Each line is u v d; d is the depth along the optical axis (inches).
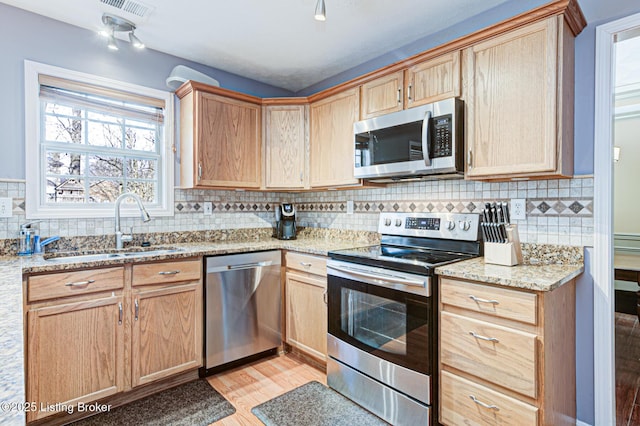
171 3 78.5
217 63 110.8
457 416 62.5
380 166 86.3
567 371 64.4
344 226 115.4
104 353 74.1
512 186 77.9
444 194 90.1
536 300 53.3
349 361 80.9
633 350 109.7
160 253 82.4
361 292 77.7
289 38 94.8
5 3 79.6
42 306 66.9
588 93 67.4
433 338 65.2
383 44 98.4
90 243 90.5
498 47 68.7
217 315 90.7
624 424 72.6
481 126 70.9
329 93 103.0
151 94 101.1
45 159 87.3
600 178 66.1
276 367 96.7
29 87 82.5
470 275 60.1
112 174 98.0
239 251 94.6
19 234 80.7
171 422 72.0
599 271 66.4
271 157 111.7
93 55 91.5
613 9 65.1
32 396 65.6
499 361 56.9
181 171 106.2
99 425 70.7
